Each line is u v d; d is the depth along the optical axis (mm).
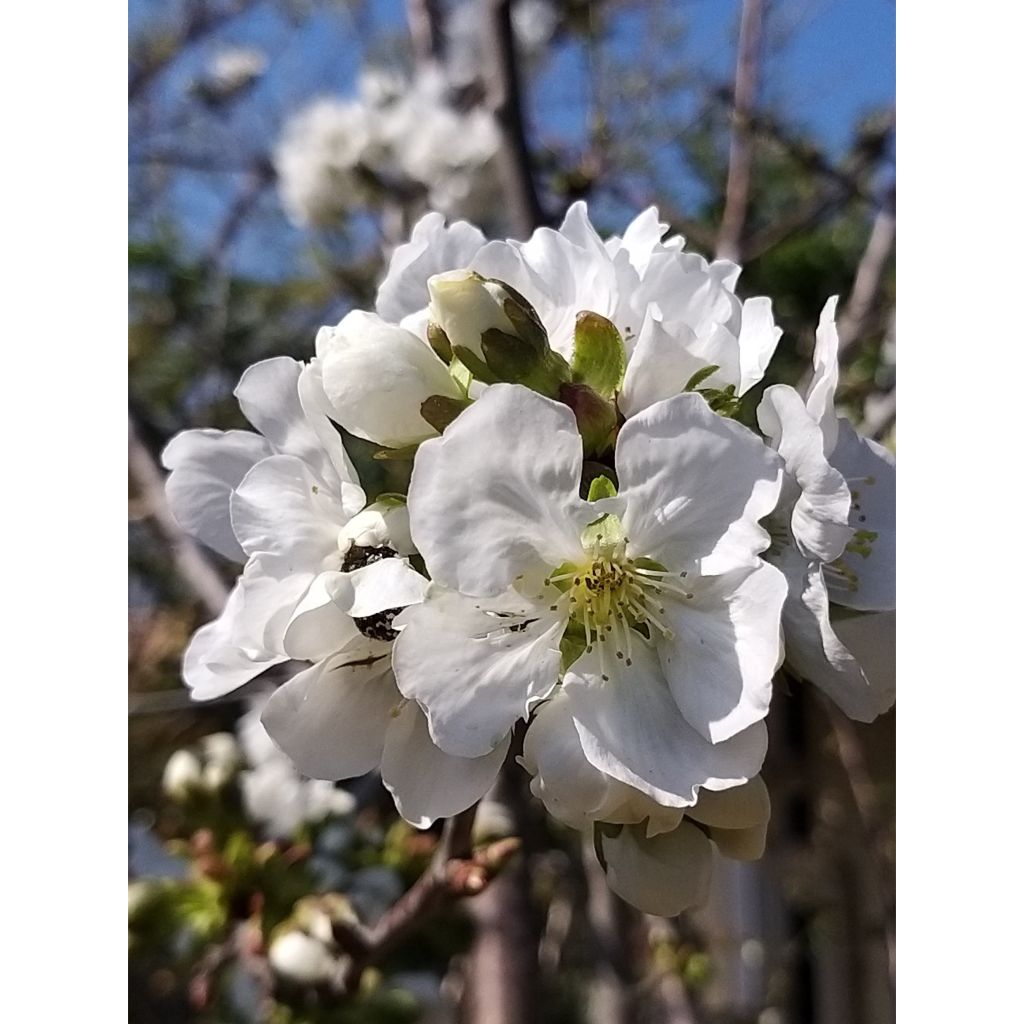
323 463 115
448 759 108
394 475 144
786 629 107
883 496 120
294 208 336
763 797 105
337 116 328
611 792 101
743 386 114
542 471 100
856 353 233
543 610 104
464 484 99
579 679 102
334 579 102
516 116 248
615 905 270
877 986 308
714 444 100
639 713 103
